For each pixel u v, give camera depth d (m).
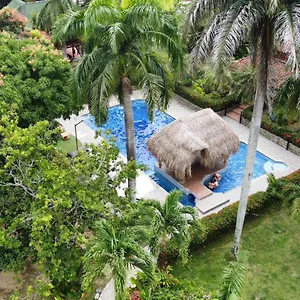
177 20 16.81
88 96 17.53
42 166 14.68
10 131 15.04
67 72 20.06
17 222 14.11
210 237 19.12
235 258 18.42
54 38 17.66
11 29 24.06
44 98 19.02
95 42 17.06
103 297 16.47
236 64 28.39
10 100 17.53
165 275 15.66
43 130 15.43
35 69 19.36
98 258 12.68
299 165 25.47
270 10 12.16
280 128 26.95
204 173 24.30
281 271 17.88
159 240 14.88
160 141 23.23
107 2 15.82
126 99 18.36
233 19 12.83
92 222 15.18
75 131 26.44
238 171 25.22
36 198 14.48
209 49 13.41
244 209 17.41
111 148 16.45
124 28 16.23
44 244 13.88
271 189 21.14
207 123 23.47
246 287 17.16
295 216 20.58
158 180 24.64
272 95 15.27
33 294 17.03
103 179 15.70
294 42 12.03
